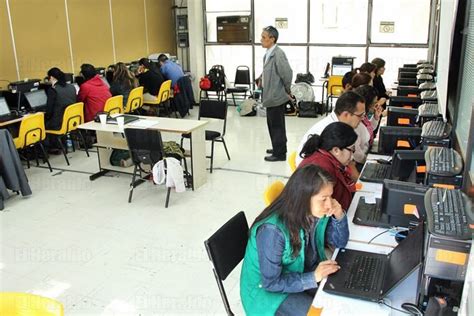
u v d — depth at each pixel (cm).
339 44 824
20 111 565
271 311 188
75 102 594
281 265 187
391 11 775
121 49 830
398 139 337
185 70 969
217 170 524
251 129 716
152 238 362
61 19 697
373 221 228
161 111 808
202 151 472
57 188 479
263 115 806
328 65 807
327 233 206
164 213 409
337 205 202
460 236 143
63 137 591
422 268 154
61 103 570
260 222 186
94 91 611
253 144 631
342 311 162
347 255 197
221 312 269
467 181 195
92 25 759
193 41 898
